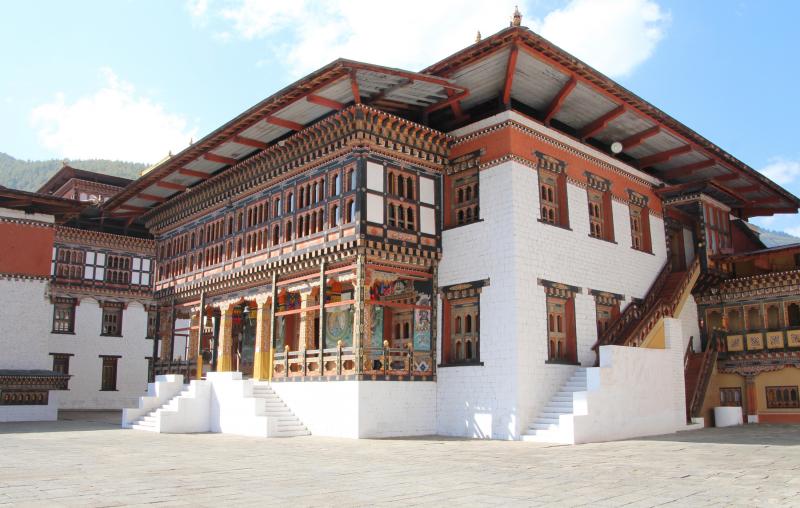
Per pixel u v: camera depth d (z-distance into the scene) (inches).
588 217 987.3
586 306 944.9
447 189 958.4
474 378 867.4
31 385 1174.3
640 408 873.5
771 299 1171.9
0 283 1208.2
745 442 765.3
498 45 807.7
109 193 1927.9
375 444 741.3
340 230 873.5
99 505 356.2
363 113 847.1
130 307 1775.3
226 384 951.6
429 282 933.8
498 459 594.2
